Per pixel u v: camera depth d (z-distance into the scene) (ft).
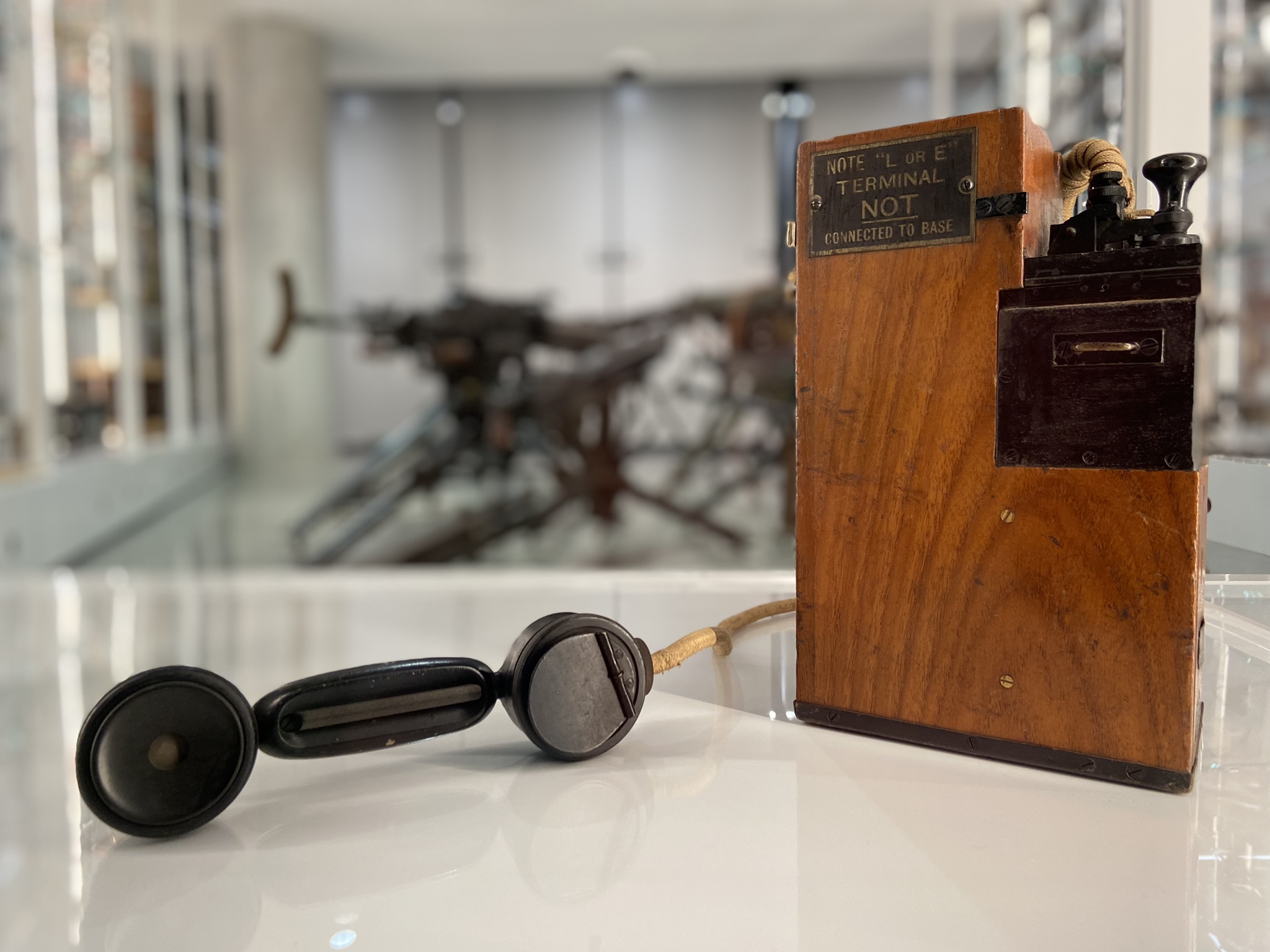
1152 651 1.49
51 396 12.57
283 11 23.68
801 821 1.44
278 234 23.80
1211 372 9.48
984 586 1.62
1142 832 1.40
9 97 11.24
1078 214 1.59
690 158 32.22
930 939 1.12
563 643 1.60
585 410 12.75
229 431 24.06
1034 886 1.24
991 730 1.64
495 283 32.65
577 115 32.14
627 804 1.51
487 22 25.75
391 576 5.10
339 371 32.40
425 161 32.27
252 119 23.70
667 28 26.78
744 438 20.06
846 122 31.63
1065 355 1.50
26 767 2.47
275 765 1.70
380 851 1.36
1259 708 1.79
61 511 12.40
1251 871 1.27
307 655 3.09
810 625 1.82
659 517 16.52
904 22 26.32
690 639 1.96
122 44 16.37
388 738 1.51
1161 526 1.46
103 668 3.43
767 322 13.19
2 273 11.32
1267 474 1.77
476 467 14.71
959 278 1.57
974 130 1.54
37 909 1.23
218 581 5.39
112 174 15.70
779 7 25.17
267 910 1.20
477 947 1.11
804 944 1.11
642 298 32.68
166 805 1.36
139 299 17.44
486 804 1.51
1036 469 1.55
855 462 1.73
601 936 1.13
